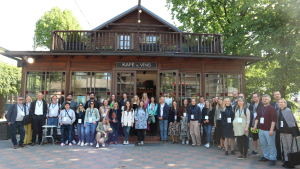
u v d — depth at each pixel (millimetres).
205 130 7211
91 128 7176
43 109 7371
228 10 13883
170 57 8875
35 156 5641
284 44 10734
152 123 8047
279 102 5043
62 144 7160
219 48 9570
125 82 8836
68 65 8852
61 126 7223
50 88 8797
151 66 8969
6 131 8602
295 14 9531
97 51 8656
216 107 6953
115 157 5559
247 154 6004
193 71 9156
